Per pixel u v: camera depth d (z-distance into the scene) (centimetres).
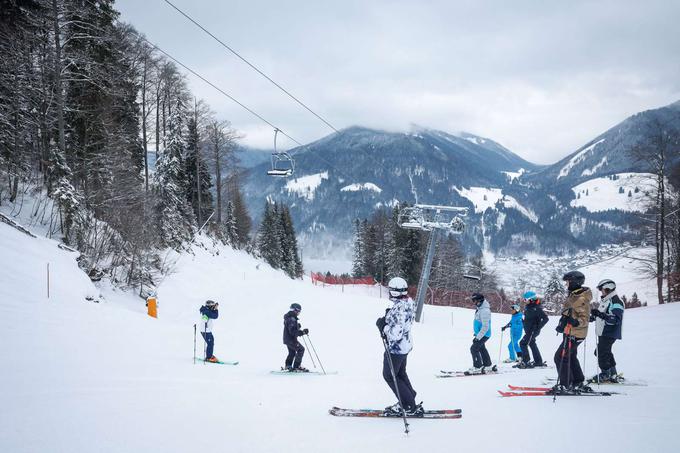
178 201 3738
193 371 940
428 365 1226
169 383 782
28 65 2231
